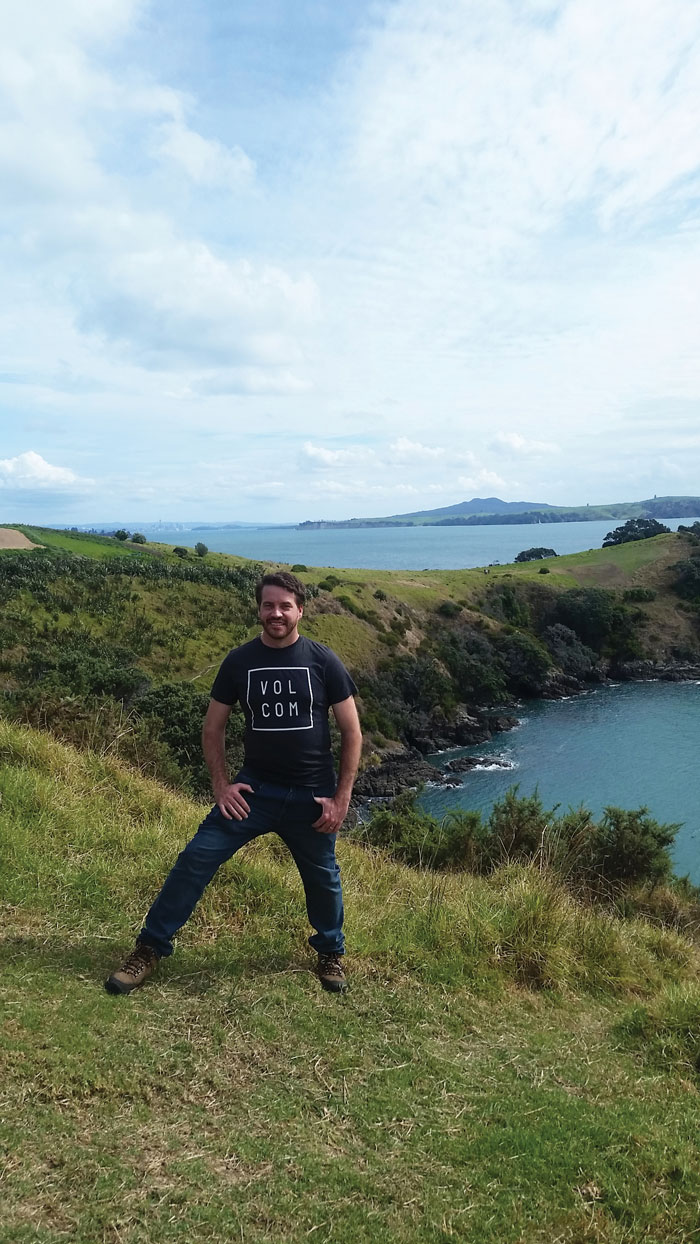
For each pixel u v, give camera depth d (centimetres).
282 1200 229
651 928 638
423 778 4153
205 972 362
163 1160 237
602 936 507
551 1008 411
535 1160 266
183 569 6128
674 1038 377
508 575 8519
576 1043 371
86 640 4391
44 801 550
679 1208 249
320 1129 268
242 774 354
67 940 369
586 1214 242
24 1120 241
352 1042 328
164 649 4697
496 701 6178
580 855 953
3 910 388
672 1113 314
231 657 351
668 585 8400
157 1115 259
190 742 1678
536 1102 306
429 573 8950
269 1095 282
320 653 348
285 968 380
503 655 6538
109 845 512
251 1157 246
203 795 1183
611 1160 271
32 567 5397
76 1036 290
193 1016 323
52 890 421
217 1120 262
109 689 2228
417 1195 242
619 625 7581
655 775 4034
